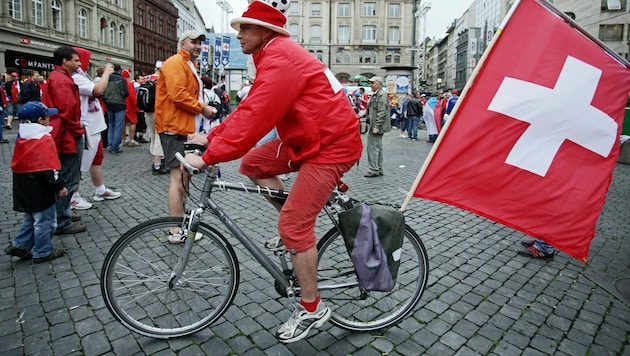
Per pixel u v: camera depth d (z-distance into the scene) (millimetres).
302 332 2613
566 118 2715
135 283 2754
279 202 2889
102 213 5332
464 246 4473
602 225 5312
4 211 5215
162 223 2691
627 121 10617
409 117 16312
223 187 2678
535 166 2760
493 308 3213
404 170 9320
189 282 2834
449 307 3211
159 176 7648
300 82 2344
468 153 2803
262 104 2293
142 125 12359
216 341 2736
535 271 3885
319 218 5137
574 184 2748
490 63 2771
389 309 3080
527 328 2959
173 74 4086
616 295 3455
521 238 4742
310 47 63594
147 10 51656
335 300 2863
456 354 2660
